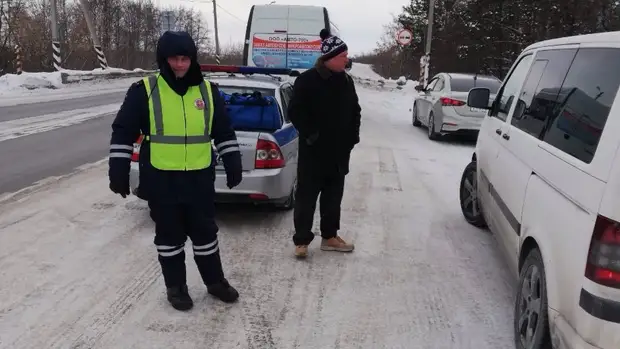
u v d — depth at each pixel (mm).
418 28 37656
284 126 6137
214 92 3906
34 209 6258
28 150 9852
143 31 54625
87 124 13477
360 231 5883
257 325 3840
